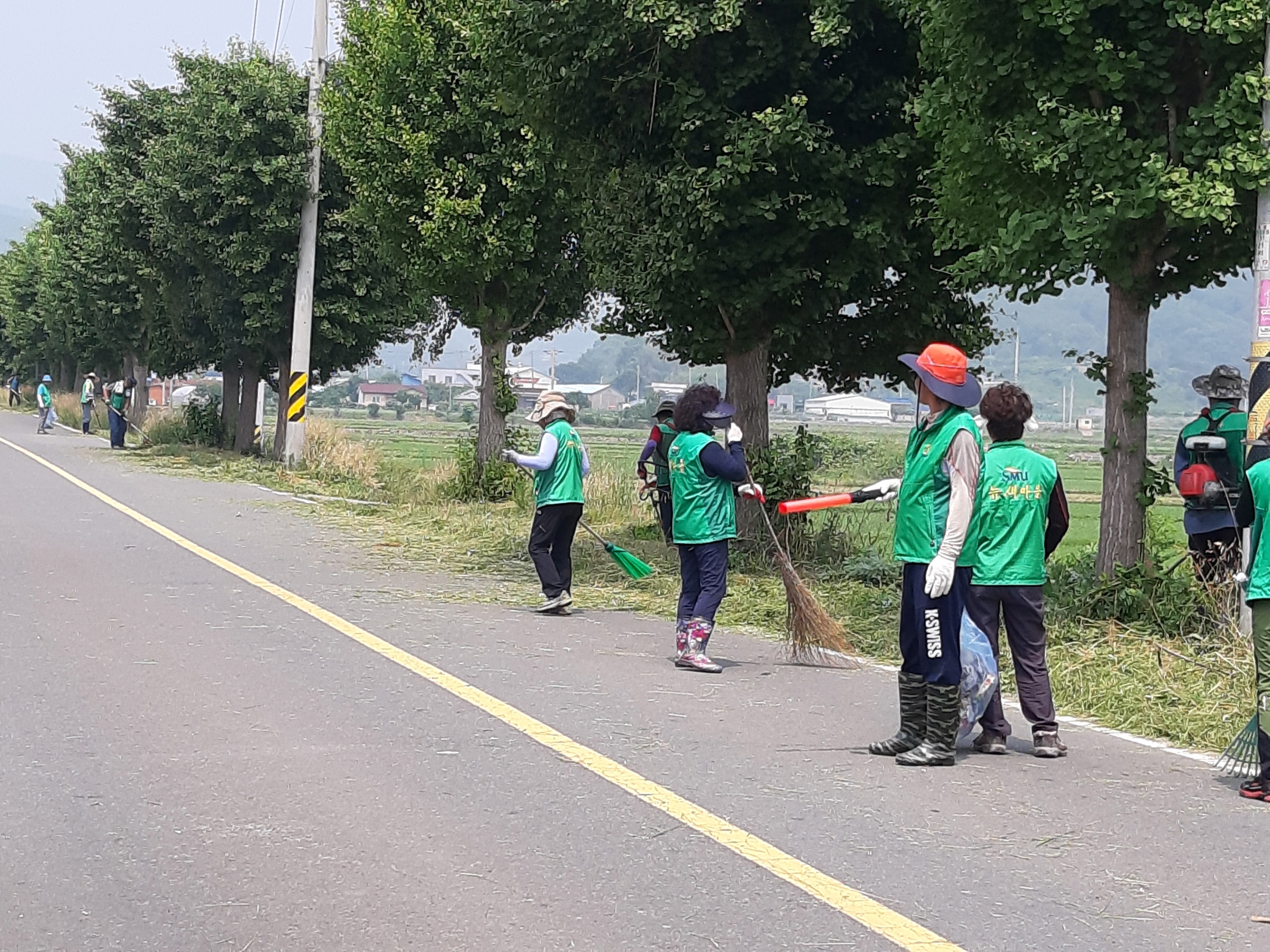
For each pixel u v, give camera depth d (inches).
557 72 526.0
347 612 428.8
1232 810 245.6
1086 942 179.6
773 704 322.0
